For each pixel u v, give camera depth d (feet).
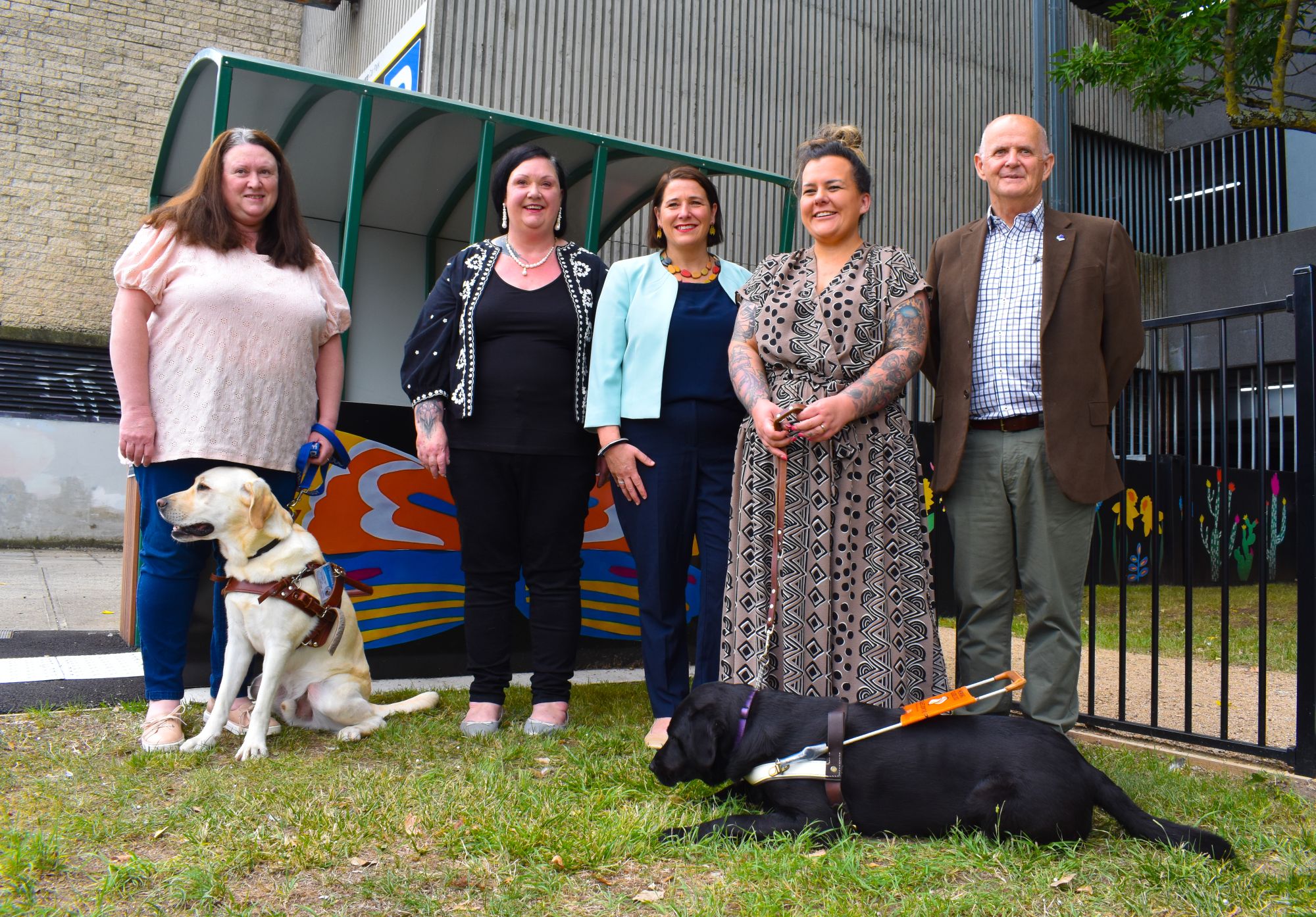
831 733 7.02
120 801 7.39
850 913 5.65
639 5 27.25
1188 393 11.13
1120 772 9.17
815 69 30.73
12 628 16.03
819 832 6.79
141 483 9.45
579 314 10.16
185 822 6.93
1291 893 6.05
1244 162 37.91
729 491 9.80
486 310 9.97
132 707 10.37
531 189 10.12
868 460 8.21
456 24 24.26
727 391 9.77
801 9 30.40
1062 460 8.82
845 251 8.79
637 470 9.70
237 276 9.24
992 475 9.24
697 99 28.35
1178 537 28.81
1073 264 9.09
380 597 12.91
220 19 34.94
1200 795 8.39
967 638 9.61
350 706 9.73
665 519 9.61
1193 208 39.68
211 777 8.03
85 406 33.30
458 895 5.91
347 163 19.89
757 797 7.41
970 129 34.68
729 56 28.99
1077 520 9.07
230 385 9.16
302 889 5.92
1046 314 8.96
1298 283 9.53
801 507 8.13
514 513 10.16
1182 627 21.40
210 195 9.25
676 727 7.47
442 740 9.67
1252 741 11.04
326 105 17.07
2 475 32.07
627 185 19.44
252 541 9.09
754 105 29.45
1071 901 5.90
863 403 7.94
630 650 14.83
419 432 10.05
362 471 12.74
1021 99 36.19
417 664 13.19
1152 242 40.24
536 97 25.50
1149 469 28.32
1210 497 29.78
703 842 6.72
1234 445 35.86
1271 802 8.24
